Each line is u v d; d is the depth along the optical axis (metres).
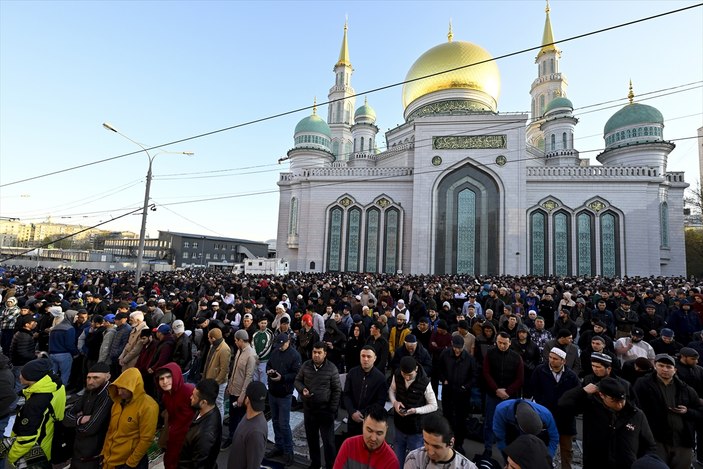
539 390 5.42
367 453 3.46
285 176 43.53
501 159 35.66
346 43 59.59
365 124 51.91
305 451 6.08
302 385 5.34
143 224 18.69
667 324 9.77
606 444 3.99
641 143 37.06
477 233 35.44
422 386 4.93
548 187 36.12
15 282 17.66
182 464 3.99
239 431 3.98
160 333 6.87
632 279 28.20
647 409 4.88
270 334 7.40
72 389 8.46
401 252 37.66
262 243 83.38
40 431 4.44
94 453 4.27
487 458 5.40
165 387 4.57
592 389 4.26
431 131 37.56
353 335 8.62
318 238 39.72
